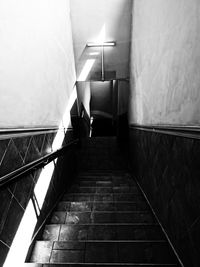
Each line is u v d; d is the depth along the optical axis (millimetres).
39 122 2619
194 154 1536
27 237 1954
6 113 1725
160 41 2482
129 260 1864
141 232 2285
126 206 3074
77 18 5238
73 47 5703
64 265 1739
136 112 4762
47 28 3072
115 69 6133
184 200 1707
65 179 4066
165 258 1880
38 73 2604
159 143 2529
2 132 1602
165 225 2193
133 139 5281
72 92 5605
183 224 1719
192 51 1588
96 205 3104
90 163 6496
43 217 2477
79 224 2438
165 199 2223
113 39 5594
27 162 2102
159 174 2500
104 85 11047
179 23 1843
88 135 9930
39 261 1895
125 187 4094
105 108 12273
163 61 2369
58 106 3740
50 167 2895
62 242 2066
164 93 2336
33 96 2398
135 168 4793
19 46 2012
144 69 3588
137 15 4285
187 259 1629
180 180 1805
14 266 1689
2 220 1553
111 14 5180
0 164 1555
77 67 6090
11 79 1827
